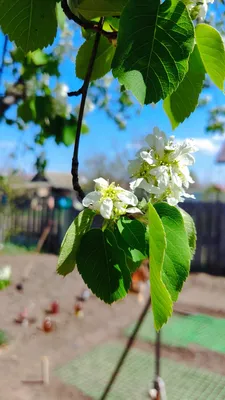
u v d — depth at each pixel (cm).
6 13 25
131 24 18
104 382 136
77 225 21
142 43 18
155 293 17
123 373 142
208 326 190
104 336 185
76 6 24
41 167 145
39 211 448
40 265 342
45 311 224
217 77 24
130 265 23
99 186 22
